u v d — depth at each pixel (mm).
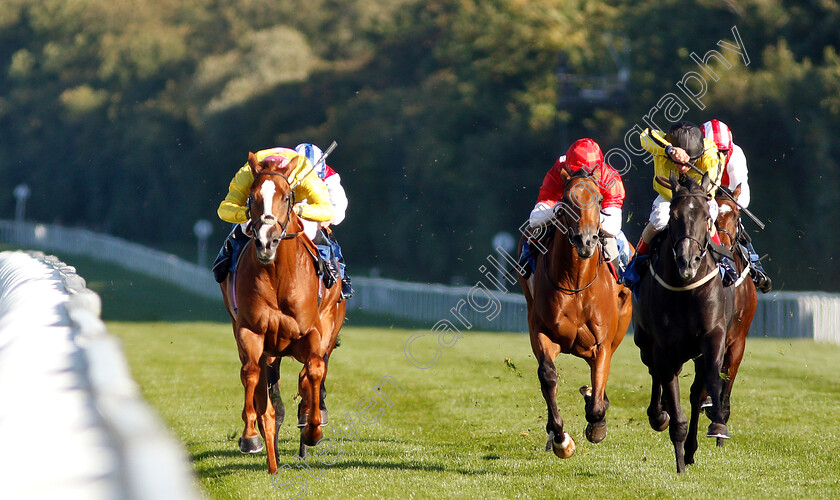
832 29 22203
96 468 1768
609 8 28953
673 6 24141
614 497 5043
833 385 10109
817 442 6777
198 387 9992
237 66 46375
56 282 5105
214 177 43906
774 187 21656
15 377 2711
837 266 21047
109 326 19094
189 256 43469
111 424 1751
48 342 3129
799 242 21484
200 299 27156
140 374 11086
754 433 7250
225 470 5895
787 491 5141
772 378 10719
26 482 1869
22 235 50312
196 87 47312
